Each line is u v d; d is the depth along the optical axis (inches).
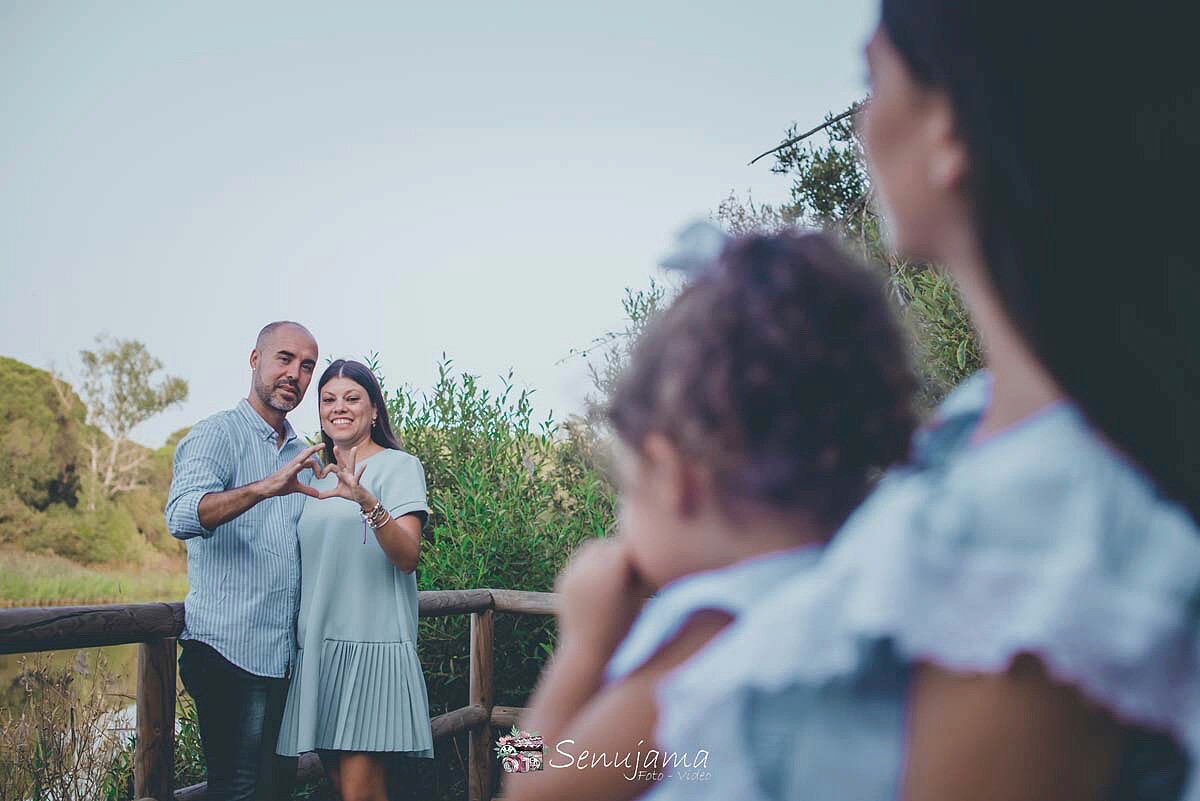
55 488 1472.7
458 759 172.7
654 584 20.1
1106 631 14.1
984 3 16.5
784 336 18.2
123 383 1546.5
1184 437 15.5
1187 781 14.6
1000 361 17.3
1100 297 15.9
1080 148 16.0
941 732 14.8
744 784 15.9
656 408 18.8
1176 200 15.8
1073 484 15.2
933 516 15.5
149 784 108.2
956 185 16.9
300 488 112.8
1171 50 15.9
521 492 183.6
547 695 21.3
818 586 16.1
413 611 122.6
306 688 114.0
